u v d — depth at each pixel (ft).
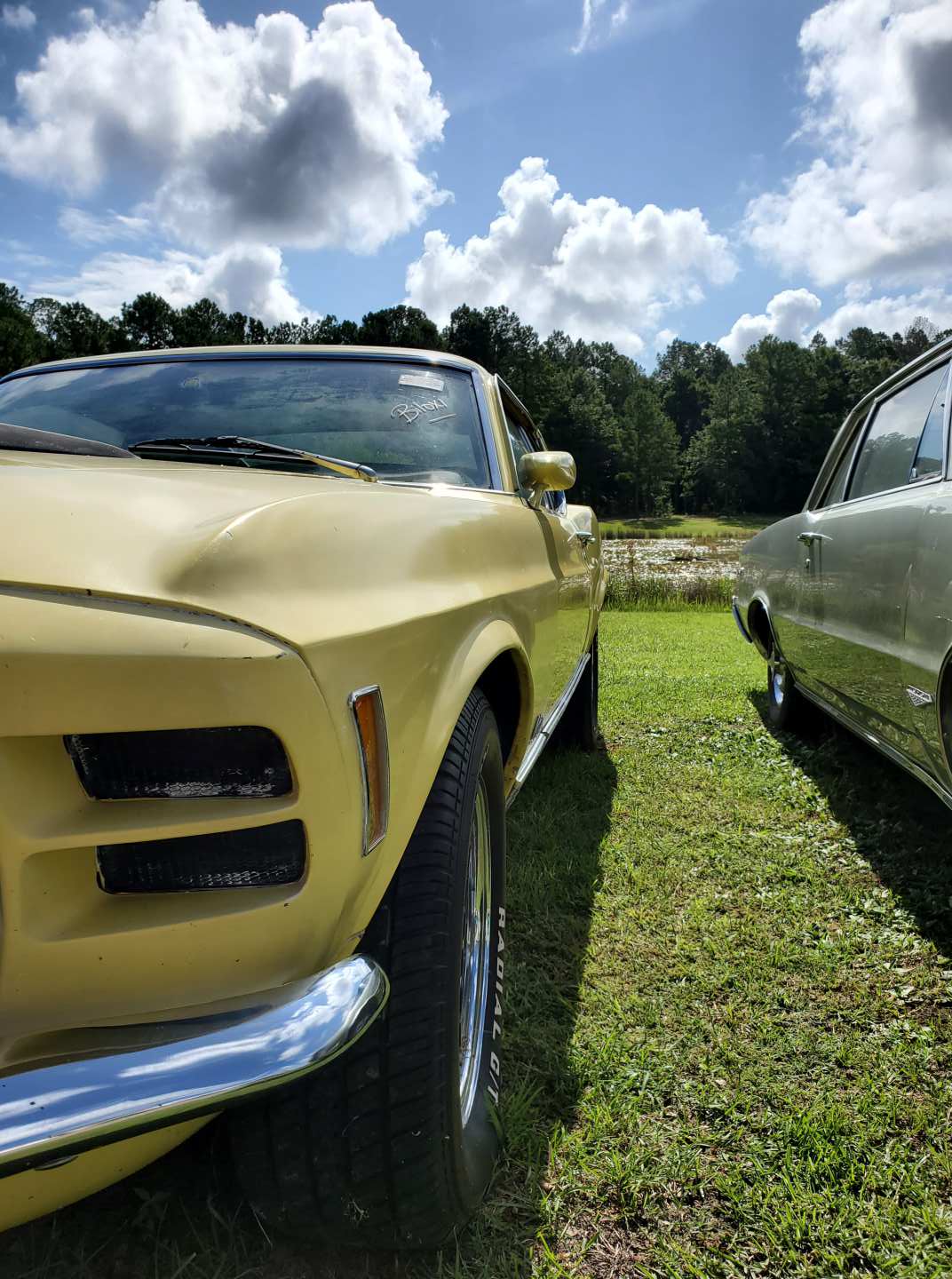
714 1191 5.18
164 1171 5.24
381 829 3.76
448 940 4.27
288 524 3.83
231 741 3.27
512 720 6.89
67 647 2.99
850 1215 4.94
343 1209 4.31
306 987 3.34
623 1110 5.79
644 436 326.24
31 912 3.09
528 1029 6.68
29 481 3.59
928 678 7.93
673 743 15.24
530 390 327.88
